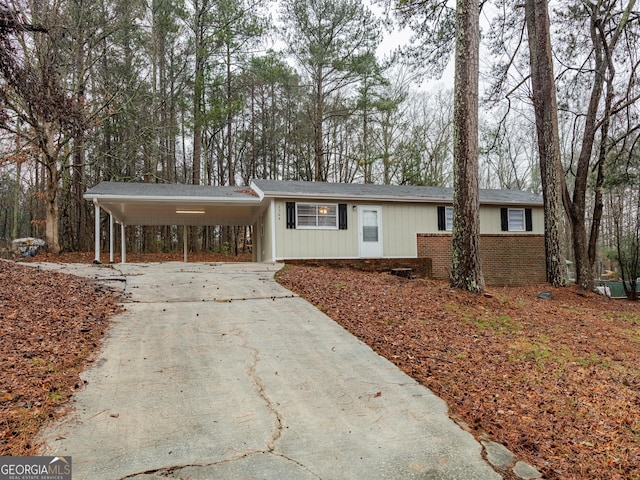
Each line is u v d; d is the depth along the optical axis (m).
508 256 15.26
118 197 12.12
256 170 29.86
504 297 9.13
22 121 14.86
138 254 21.72
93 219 23.42
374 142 26.98
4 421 2.93
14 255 17.52
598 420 3.67
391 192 14.56
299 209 13.24
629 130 12.62
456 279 8.92
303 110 26.56
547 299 10.45
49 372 3.81
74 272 9.41
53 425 2.96
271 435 3.02
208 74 21.23
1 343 4.32
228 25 20.83
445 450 2.94
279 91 27.11
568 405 3.94
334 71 21.05
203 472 2.54
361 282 9.39
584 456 3.04
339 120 25.91
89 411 3.22
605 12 12.11
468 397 3.91
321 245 13.39
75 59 18.08
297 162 28.33
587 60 13.25
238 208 15.14
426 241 14.50
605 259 26.42
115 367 4.11
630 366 5.27
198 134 21.39
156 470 2.54
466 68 8.85
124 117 20.02
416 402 3.68
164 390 3.66
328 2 19.92
